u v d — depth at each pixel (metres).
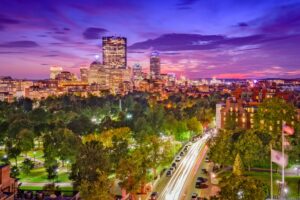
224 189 73.31
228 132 135.62
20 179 123.25
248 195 70.88
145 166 106.69
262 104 158.38
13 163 147.38
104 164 101.94
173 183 116.06
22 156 163.38
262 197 72.00
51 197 88.19
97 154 101.69
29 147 156.62
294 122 153.75
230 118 194.25
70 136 137.75
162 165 137.75
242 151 115.25
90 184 86.62
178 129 190.25
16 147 146.00
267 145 118.12
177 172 129.12
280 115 151.75
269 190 93.25
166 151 130.50
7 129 191.00
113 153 126.38
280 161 64.81
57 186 103.69
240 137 120.75
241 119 190.38
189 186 112.06
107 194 85.81
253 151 114.81
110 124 195.75
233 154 115.81
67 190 108.25
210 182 115.00
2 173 78.31
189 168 133.88
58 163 138.00
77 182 97.25
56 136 139.75
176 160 146.25
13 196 80.19
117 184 114.38
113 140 139.50
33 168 139.38
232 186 72.38
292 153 114.88
